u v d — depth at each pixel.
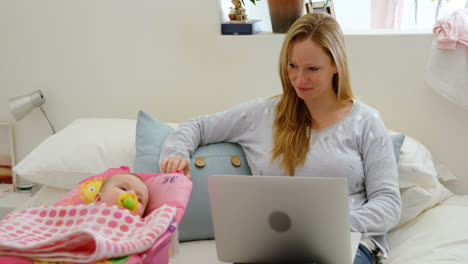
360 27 2.49
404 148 1.80
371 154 1.53
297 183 1.11
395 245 1.62
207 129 1.75
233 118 1.72
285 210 1.16
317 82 1.47
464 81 1.84
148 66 2.22
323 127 1.56
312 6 2.11
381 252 1.43
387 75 2.03
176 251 1.38
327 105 1.56
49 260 1.11
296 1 2.07
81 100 2.29
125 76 2.24
